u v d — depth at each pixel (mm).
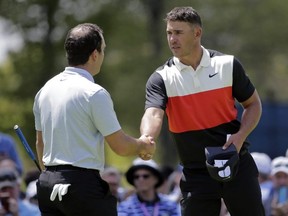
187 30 20375
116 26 110688
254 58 118000
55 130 18688
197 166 20953
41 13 104688
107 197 18719
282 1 115938
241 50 117125
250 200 20734
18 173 33188
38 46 105375
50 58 105438
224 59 20766
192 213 21000
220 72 20641
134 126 113625
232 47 116375
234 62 20719
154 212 29797
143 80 109688
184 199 21188
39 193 18969
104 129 18531
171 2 111500
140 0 111062
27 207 29578
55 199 18562
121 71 111812
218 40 115250
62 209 18641
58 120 18656
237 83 20703
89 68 19078
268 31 115812
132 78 111000
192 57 20609
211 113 20641
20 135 20422
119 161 98812
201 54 20734
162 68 21094
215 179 20062
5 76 108188
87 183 18438
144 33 112688
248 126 20578
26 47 105688
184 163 21203
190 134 20781
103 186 18703
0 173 28297
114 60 113188
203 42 113750
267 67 121812
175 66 20875
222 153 19859
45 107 19000
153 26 111375
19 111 105750
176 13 20453
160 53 110312
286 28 116250
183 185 21188
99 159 18719
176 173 36281
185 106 20672
